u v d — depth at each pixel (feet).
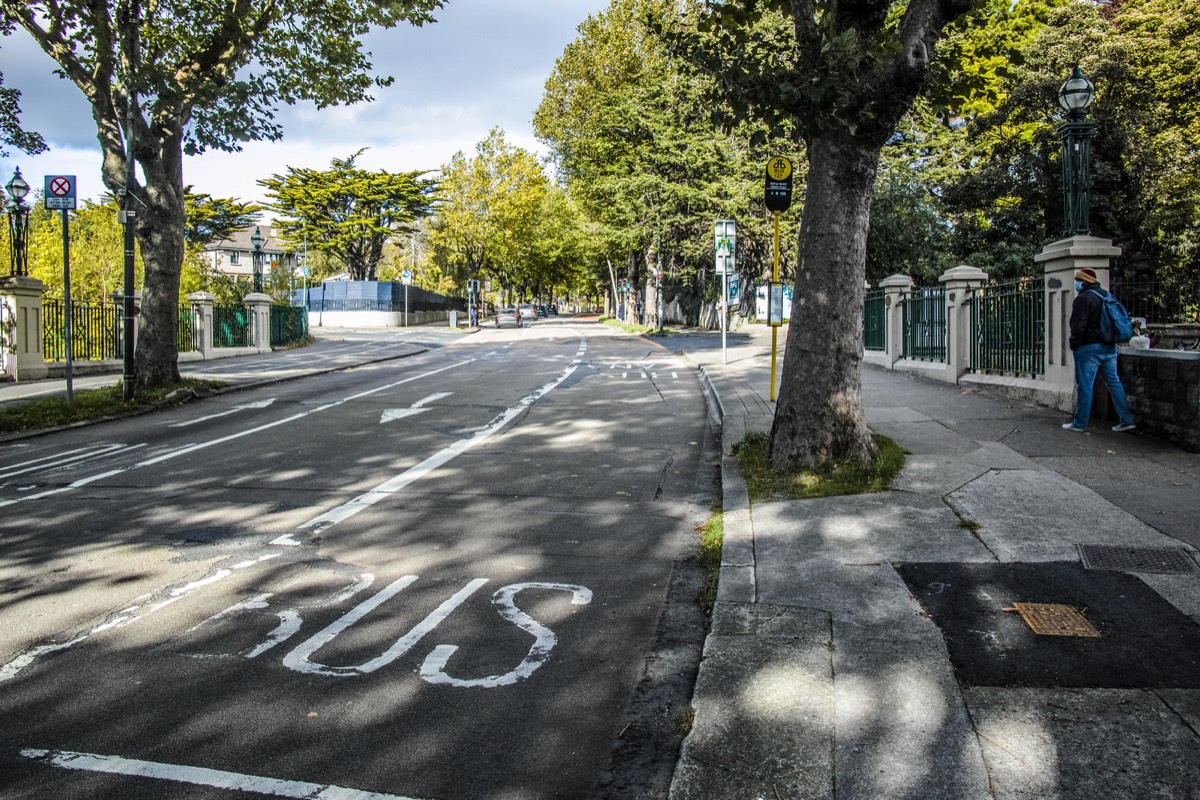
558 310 456.45
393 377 67.15
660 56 131.75
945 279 48.08
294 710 12.66
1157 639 13.80
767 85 21.48
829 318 24.25
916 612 15.02
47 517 24.16
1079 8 89.30
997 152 93.56
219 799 10.36
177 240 53.78
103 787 10.62
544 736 11.94
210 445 35.99
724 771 10.62
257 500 26.03
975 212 95.86
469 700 13.00
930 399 40.45
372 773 10.97
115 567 19.53
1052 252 35.58
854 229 24.16
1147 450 26.81
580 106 156.66
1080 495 21.47
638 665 14.24
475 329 187.83
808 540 19.01
